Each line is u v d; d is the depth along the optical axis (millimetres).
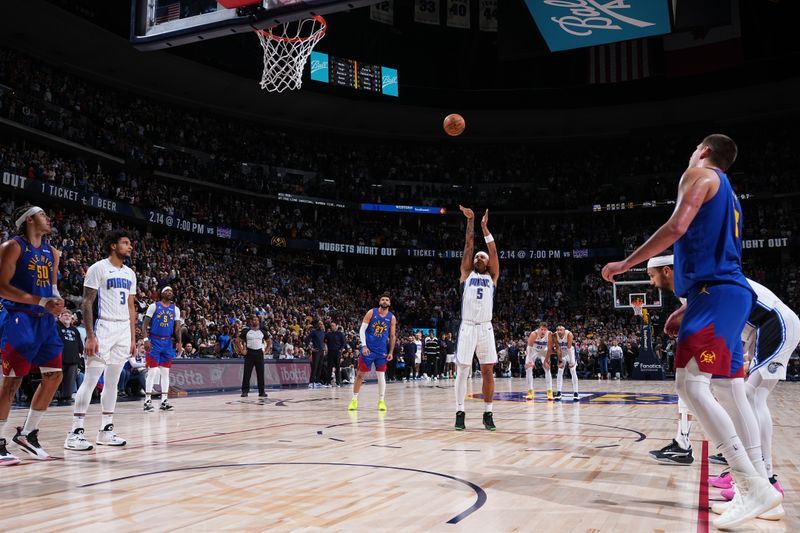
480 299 6816
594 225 35969
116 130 26172
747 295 2982
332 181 34500
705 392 2930
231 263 26766
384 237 33219
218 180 29156
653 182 35469
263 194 30625
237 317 19859
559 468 4242
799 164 32781
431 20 32250
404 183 36125
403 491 3496
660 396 13047
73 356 11180
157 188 27062
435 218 36969
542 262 36688
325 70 30016
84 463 4570
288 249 31594
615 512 3018
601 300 31984
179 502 3244
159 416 8641
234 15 8672
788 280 30562
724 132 35594
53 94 24172
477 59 32844
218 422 7684
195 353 15695
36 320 4742
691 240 3066
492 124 35375
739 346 3018
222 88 29625
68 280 15297
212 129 31984
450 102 32500
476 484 3686
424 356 25297
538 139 37188
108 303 5715
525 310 32562
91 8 22516
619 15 26938
